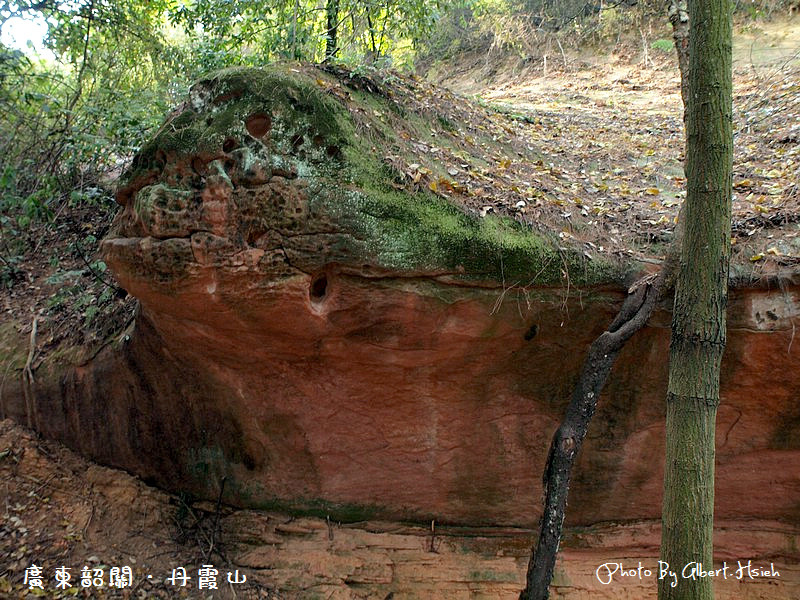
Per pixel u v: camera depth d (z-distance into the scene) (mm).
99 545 4602
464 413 4316
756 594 4508
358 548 4617
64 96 7523
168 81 7270
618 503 4559
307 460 4535
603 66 11008
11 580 4285
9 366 5105
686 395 2953
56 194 6512
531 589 3629
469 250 3699
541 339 4000
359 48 6902
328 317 3650
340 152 3695
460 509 4645
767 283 3791
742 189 4949
